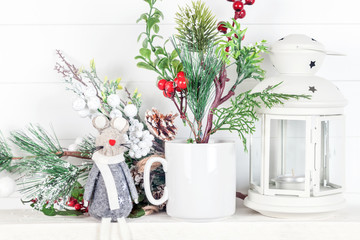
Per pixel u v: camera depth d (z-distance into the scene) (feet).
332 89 3.03
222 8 3.55
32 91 3.59
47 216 3.25
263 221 3.02
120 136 2.97
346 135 3.59
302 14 3.58
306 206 2.98
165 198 3.08
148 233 2.99
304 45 3.04
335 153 3.33
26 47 3.57
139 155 3.14
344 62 3.59
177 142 3.26
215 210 3.00
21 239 3.00
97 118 2.99
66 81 3.28
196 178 2.98
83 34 3.58
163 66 3.15
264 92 2.98
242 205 3.54
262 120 3.10
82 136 3.59
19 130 3.58
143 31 3.57
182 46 3.15
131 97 3.58
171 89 3.03
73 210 3.24
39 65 3.58
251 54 3.22
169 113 3.55
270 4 3.57
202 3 3.54
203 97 3.06
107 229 2.92
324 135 3.26
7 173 3.53
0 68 3.57
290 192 3.03
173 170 3.03
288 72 3.13
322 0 3.57
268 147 3.07
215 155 3.00
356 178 3.59
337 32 3.59
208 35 3.14
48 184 3.14
